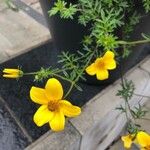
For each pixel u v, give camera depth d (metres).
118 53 0.21
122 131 0.35
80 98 0.25
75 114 0.14
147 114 0.36
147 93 0.32
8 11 0.35
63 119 0.14
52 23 0.22
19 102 0.25
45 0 0.21
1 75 0.27
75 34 0.21
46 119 0.14
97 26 0.17
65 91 0.26
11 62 0.29
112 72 0.24
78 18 0.20
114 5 0.19
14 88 0.26
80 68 0.20
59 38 0.23
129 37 0.21
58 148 0.22
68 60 0.21
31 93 0.14
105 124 0.26
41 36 0.32
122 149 0.35
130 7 0.19
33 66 0.28
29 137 0.23
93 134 0.25
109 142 0.34
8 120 0.24
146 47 0.31
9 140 0.23
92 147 0.29
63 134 0.23
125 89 0.20
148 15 0.21
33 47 0.30
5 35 0.32
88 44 0.21
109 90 0.26
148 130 0.35
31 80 0.27
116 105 0.25
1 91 0.26
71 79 0.18
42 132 0.23
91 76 0.25
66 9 0.18
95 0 0.19
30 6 0.36
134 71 0.28
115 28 0.20
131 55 0.24
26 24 0.33
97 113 0.24
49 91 0.14
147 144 0.17
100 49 0.20
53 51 0.30
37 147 0.22
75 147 0.23
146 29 0.22
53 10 0.18
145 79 0.28
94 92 0.26
